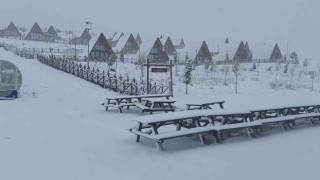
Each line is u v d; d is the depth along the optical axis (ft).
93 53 199.72
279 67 206.49
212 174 22.85
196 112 32.35
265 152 28.09
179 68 169.07
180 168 24.08
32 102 56.39
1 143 30.17
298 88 140.05
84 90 75.25
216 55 246.68
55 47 285.23
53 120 41.29
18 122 39.52
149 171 23.50
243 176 22.41
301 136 34.32
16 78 60.13
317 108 44.60
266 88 129.59
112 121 41.55
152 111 47.80
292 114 42.55
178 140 31.91
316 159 25.98
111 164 24.93
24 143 30.32
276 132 36.42
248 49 253.65
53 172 23.20
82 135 33.63
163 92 75.25
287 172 23.09
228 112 32.89
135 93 72.23
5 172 23.08
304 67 224.94
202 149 28.91
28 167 24.13
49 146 29.45
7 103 54.29
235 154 27.48
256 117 36.99
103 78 83.10
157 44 212.02
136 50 248.11
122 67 156.25
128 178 22.18
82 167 24.25
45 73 103.71
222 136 33.24
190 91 100.89
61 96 64.90
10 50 202.18
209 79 142.72
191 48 231.50
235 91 112.27
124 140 31.63
